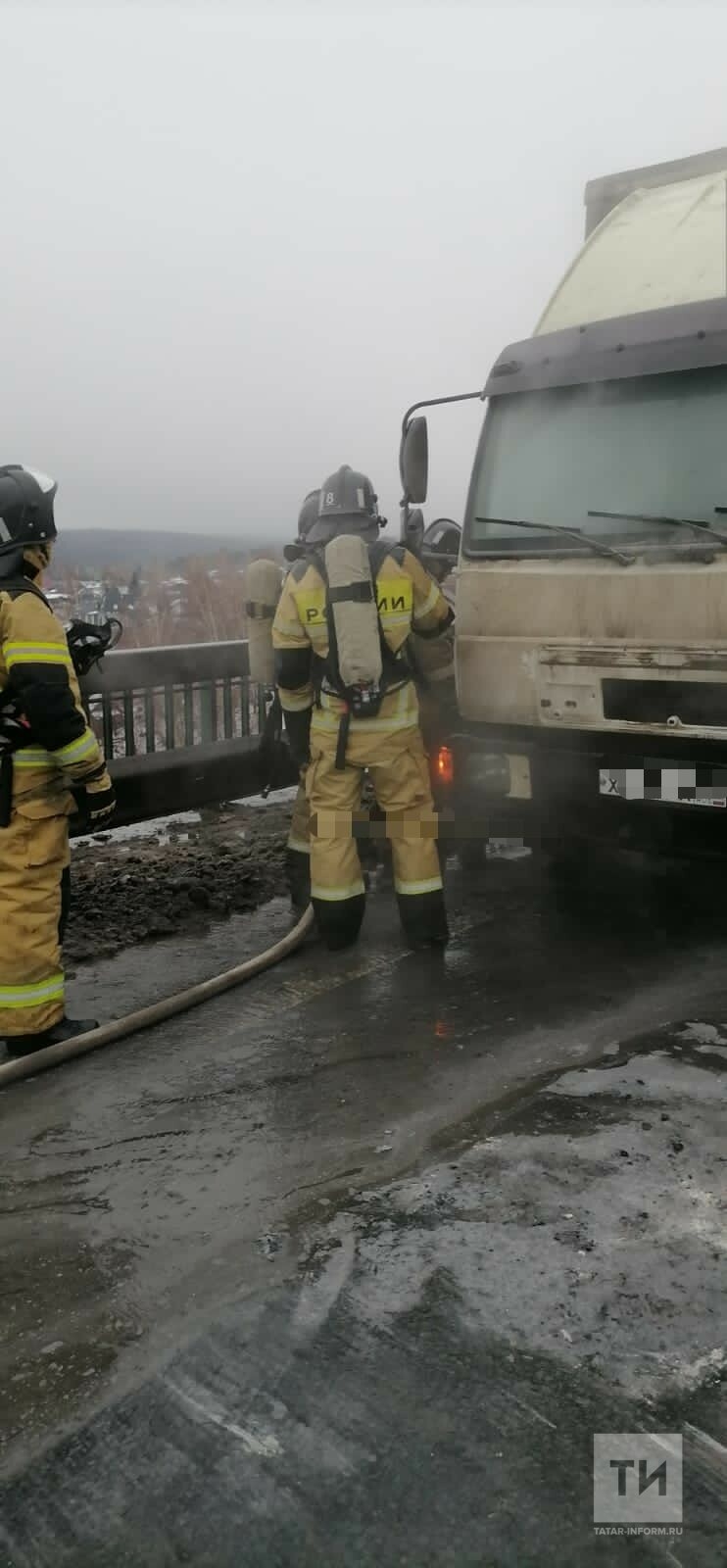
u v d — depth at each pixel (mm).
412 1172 2893
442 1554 1758
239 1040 3828
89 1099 3439
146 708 6109
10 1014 3711
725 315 4207
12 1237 2691
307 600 4301
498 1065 3510
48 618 3518
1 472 3678
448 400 4945
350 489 4414
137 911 5273
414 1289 2398
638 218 4938
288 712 4621
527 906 5211
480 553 4672
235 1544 1787
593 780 4430
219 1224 2701
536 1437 1977
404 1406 2059
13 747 3568
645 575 4145
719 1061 3455
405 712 4426
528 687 4496
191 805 6375
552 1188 2775
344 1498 1862
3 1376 2193
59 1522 1846
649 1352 2180
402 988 4238
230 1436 2006
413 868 4523
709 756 4125
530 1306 2324
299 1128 3174
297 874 5297
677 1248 2508
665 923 4867
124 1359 2227
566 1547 1763
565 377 4547
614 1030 3738
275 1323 2309
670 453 4281
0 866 3666
